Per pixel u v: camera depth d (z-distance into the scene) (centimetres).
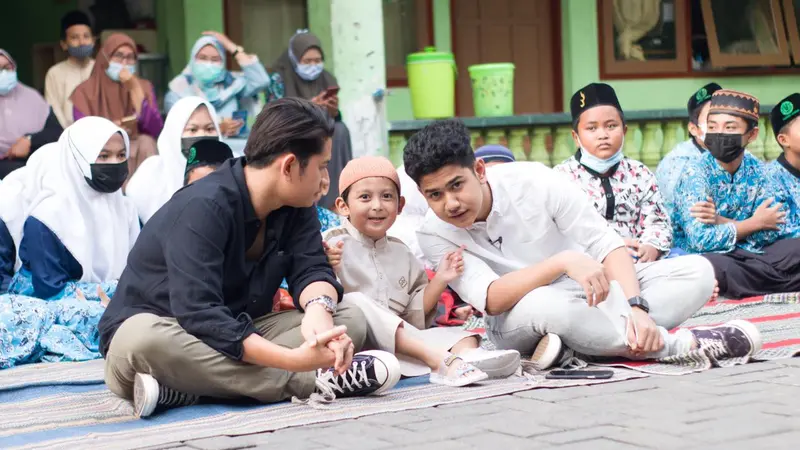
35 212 510
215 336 316
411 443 268
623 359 380
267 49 974
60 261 512
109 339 340
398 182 404
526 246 389
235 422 308
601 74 1078
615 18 1078
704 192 604
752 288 593
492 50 1076
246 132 771
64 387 399
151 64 949
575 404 304
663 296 389
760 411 282
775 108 634
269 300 351
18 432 321
